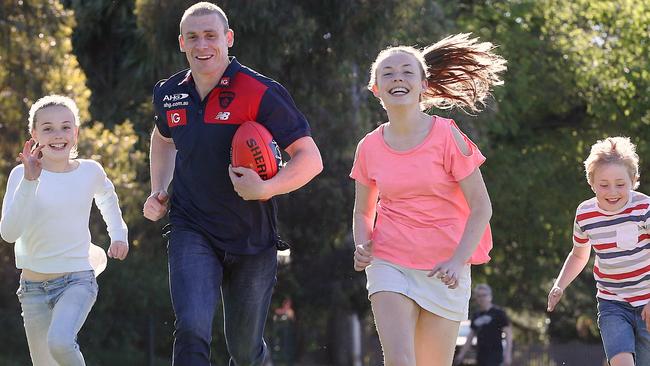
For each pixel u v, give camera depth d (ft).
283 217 80.79
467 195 22.84
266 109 22.66
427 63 25.70
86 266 25.30
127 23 89.61
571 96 110.83
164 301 83.10
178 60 78.48
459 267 22.21
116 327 81.10
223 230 22.91
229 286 23.76
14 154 63.67
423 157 22.77
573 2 111.55
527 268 112.06
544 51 107.55
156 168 24.90
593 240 26.53
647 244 26.14
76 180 25.09
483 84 26.04
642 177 112.16
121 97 89.10
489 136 107.65
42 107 24.94
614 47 110.93
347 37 79.30
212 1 76.59
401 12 79.61
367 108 81.61
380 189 23.27
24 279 25.30
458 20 108.99
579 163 113.39
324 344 94.68
